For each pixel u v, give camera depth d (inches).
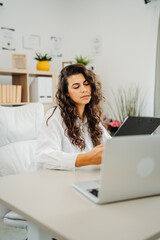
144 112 126.6
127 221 24.4
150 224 23.8
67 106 51.2
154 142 27.8
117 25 137.4
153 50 120.6
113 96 142.4
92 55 151.5
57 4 156.8
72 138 51.6
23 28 141.9
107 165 26.5
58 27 158.1
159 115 121.9
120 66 137.8
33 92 133.6
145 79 125.4
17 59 125.6
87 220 24.5
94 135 55.2
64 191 33.0
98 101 53.7
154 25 119.3
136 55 129.3
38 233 28.7
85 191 32.0
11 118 66.6
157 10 117.6
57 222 24.2
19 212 27.3
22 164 59.4
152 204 28.7
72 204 28.6
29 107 70.6
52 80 134.0
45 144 48.6
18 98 122.7
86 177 39.5
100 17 145.4
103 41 145.1
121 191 28.6
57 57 158.9
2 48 134.0
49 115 51.8
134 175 28.2
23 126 66.9
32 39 146.1
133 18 129.4
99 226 23.3
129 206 28.0
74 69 48.7
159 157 28.7
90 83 49.6
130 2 130.3
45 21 151.6
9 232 74.8
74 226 23.3
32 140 66.4
